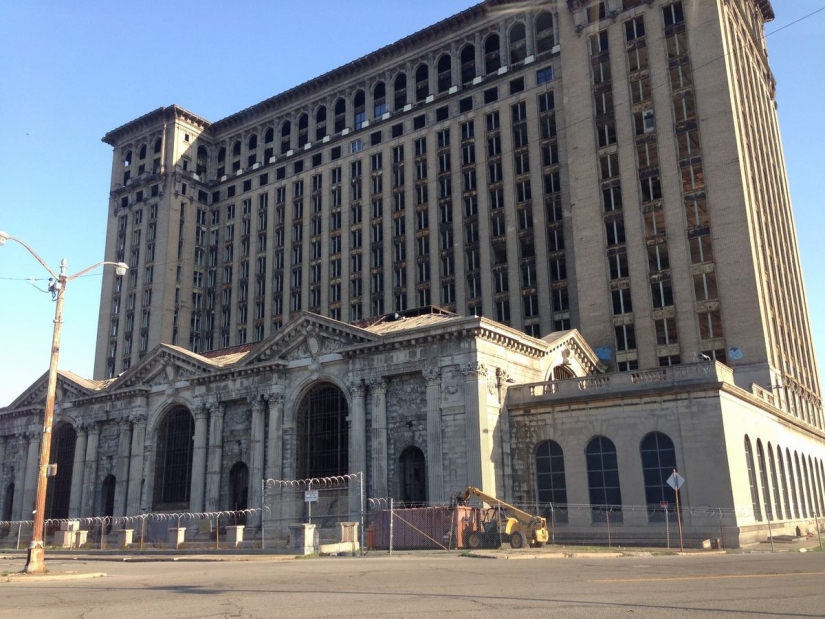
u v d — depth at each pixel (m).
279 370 59.84
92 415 72.75
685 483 44.19
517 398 52.38
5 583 22.94
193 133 125.69
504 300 88.62
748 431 48.84
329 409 58.09
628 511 45.69
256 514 57.41
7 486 79.00
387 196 102.38
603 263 76.94
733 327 68.56
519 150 92.25
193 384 65.44
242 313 115.12
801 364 83.00
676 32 78.62
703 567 23.47
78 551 52.84
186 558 38.75
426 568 24.61
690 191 73.94
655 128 77.31
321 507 55.34
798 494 58.94
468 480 48.12
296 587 18.27
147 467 67.19
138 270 119.75
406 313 66.00
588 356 66.44
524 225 89.44
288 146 118.56
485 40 100.62
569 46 85.38
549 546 42.28
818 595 14.75
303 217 111.38
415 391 52.94
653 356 72.06
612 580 18.42
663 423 45.84
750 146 79.31
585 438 48.69
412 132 102.56
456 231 94.44
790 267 88.12
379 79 109.12
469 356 50.25
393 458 52.50
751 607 12.97
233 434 62.53
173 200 119.56
